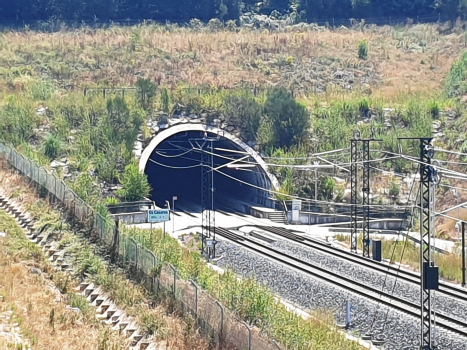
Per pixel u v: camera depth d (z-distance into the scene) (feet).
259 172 234.79
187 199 257.14
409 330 121.08
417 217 218.18
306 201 227.40
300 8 388.16
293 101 244.83
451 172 128.77
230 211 237.66
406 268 171.73
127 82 274.77
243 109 244.42
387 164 237.45
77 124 233.14
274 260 169.37
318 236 204.33
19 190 163.12
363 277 158.40
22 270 121.60
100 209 154.30
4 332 96.94
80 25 350.43
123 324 110.52
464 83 274.98
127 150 222.28
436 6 382.42
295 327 111.86
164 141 244.63
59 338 99.55
